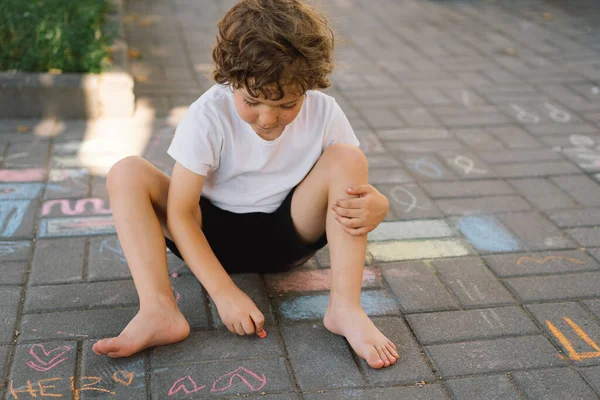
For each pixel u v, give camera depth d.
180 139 1.99
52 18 4.19
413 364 1.99
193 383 1.87
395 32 5.79
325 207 2.07
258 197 2.13
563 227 2.86
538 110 4.23
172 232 2.06
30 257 2.44
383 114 4.06
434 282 2.42
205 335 2.07
